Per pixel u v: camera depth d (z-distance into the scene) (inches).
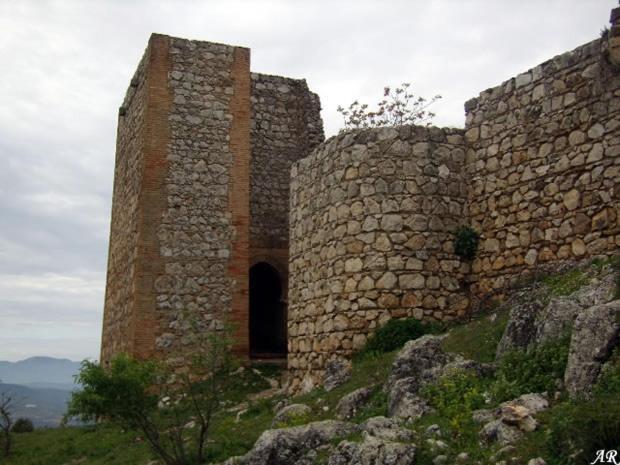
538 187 484.4
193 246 797.9
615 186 429.7
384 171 537.6
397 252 523.5
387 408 369.4
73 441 681.6
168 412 565.6
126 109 929.5
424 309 518.0
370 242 529.0
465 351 422.0
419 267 523.5
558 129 475.2
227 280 802.2
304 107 973.2
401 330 498.9
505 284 501.7
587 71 459.2
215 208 815.7
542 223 478.0
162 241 786.8
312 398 469.1
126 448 563.2
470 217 541.6
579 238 449.1
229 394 669.3
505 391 319.9
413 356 400.5
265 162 949.8
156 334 761.0
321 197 582.2
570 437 247.4
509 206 507.2
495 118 529.3
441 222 534.9
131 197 845.8
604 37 444.8
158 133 810.2
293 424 408.2
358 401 401.4
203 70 844.0
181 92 829.8
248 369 766.5
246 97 856.3
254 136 951.6
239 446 427.5
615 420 238.7
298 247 617.3
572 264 449.4
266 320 984.3
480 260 527.5
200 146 824.3
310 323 576.4
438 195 538.6
